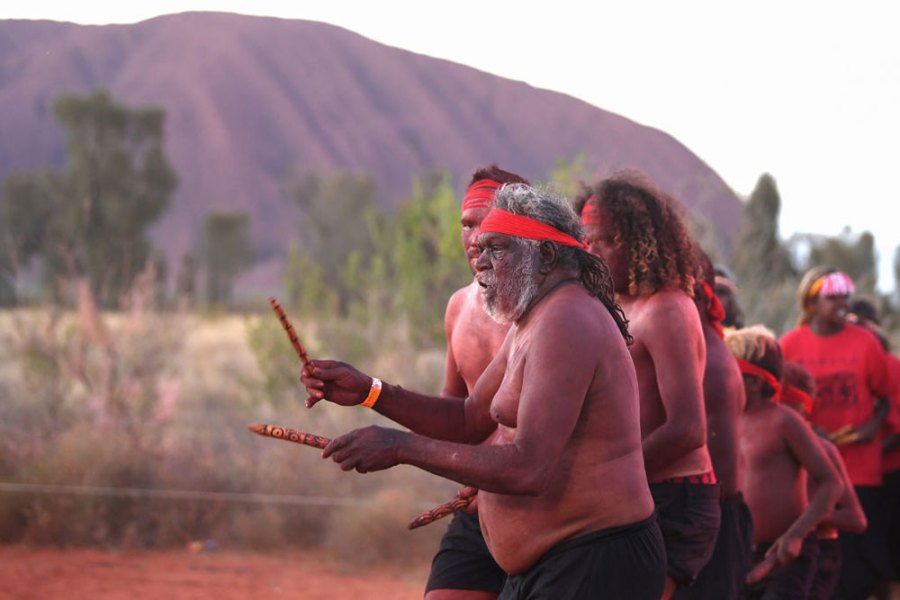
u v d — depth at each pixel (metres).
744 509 9.19
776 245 26.70
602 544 6.27
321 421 21.39
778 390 10.43
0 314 23.39
